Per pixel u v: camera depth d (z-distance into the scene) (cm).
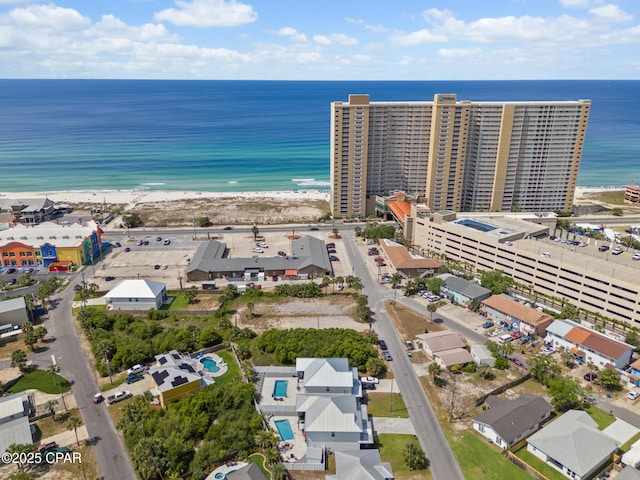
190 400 10762
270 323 15162
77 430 10312
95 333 13812
